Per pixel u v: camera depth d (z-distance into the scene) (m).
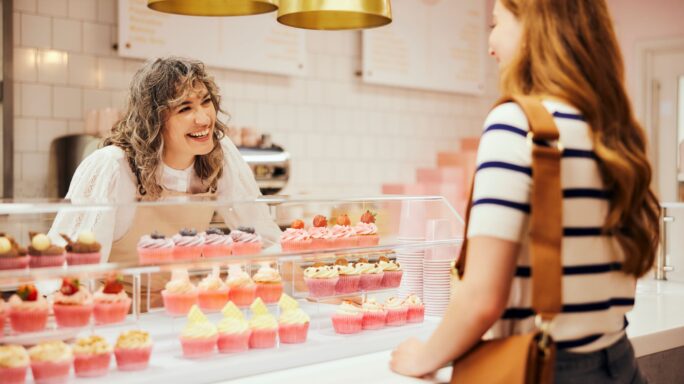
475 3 6.38
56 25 4.19
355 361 1.90
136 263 1.76
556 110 1.39
